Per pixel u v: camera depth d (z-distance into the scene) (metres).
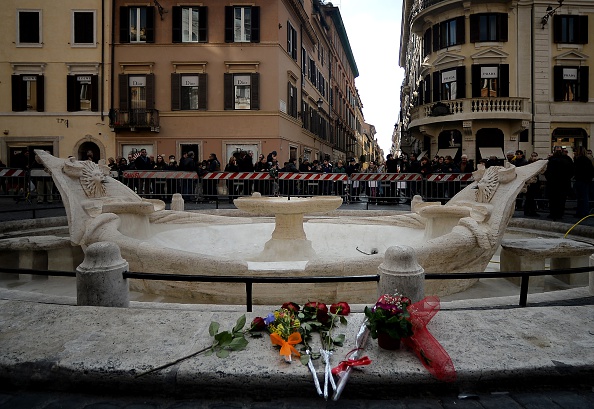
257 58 27.73
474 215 5.89
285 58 29.58
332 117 50.62
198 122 27.88
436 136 29.73
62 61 27.91
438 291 5.40
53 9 27.83
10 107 28.05
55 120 28.02
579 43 28.53
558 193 10.80
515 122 27.72
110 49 27.78
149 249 5.32
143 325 3.13
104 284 3.57
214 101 27.89
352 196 15.73
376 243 8.09
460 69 29.19
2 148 28.05
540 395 2.56
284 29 29.25
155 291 5.43
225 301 5.04
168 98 27.91
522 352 2.74
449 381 2.54
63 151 28.14
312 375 2.53
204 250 7.85
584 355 2.71
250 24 27.80
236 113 27.75
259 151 27.86
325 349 2.77
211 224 8.73
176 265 5.12
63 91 28.06
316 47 41.03
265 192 15.48
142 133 27.94
